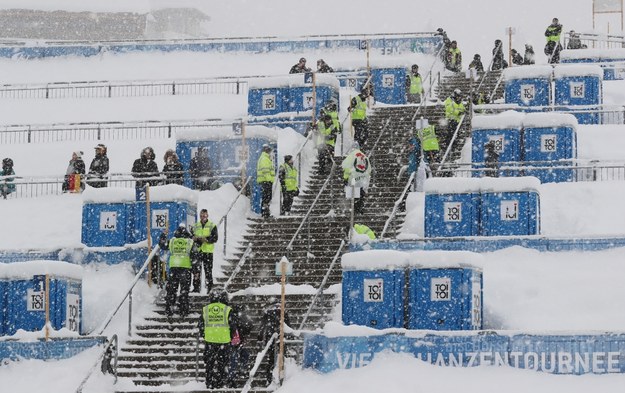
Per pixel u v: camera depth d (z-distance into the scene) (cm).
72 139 6225
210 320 3225
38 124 5931
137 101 6594
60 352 3341
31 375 3275
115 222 4203
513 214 4050
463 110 5256
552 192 4369
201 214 3872
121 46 7850
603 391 2947
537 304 3556
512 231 4047
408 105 5759
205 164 4759
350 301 3478
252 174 4750
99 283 3916
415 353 3119
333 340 3161
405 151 5156
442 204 4109
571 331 3055
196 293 3866
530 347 3069
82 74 7556
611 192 4312
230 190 4669
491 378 3025
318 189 4809
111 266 4072
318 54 7638
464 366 3089
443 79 6712
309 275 3981
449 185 4109
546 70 5844
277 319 3256
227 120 5669
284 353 3262
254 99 5738
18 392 3183
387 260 3462
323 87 5659
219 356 3209
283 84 5709
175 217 4153
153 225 4159
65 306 3625
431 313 3409
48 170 5472
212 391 3195
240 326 3244
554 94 5875
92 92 7206
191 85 7131
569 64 5959
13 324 3606
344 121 5481
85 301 3806
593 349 3041
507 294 3616
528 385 2984
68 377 3241
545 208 4281
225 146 4838
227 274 4062
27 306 3600
